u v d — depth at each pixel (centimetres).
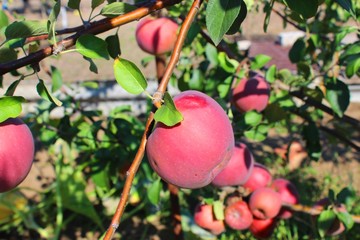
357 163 150
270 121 77
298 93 74
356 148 82
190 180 37
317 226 71
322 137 165
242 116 69
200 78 79
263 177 71
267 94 70
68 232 129
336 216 68
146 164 76
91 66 44
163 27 83
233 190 70
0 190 39
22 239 127
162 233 126
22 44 43
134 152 77
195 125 36
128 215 129
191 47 104
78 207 125
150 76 208
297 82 75
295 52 75
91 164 90
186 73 83
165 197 128
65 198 124
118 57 37
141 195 126
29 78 195
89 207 125
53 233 127
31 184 144
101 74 220
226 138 38
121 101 180
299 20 56
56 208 133
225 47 72
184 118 37
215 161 37
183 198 129
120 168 79
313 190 134
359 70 66
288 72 76
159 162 37
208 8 33
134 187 120
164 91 35
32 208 126
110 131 80
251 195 69
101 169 79
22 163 39
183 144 36
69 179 125
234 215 69
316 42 77
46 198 132
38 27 38
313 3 35
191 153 36
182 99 38
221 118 38
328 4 90
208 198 70
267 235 72
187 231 119
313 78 72
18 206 125
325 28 87
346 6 38
